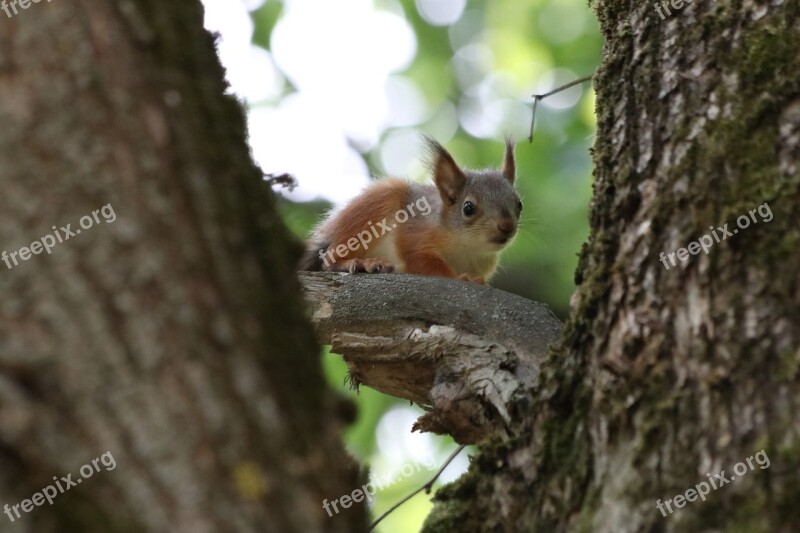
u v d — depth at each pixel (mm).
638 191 6547
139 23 5008
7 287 4480
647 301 6062
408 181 15352
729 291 5773
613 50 7402
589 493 5773
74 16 4848
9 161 4613
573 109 19344
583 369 6234
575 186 17594
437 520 6422
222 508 4363
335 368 15148
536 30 21312
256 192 5289
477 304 9109
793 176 6039
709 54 6785
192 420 4453
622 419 5773
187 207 4816
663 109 6754
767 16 6762
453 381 8680
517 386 8250
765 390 5406
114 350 4469
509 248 17172
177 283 4633
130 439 4391
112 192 4652
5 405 4367
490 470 6473
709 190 6203
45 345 4434
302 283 9547
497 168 16750
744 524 5098
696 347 5711
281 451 4617
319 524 4586
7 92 4695
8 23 4793
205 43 5410
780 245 5793
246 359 4688
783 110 6320
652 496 5430
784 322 5551
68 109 4707
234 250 4926
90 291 4516
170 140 4883
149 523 4316
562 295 17047
